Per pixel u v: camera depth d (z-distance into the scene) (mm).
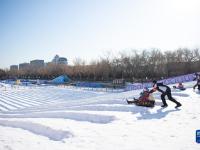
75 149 7660
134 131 9266
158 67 73562
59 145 8273
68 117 13672
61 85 70812
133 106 13992
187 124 9945
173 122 10359
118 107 14234
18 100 41750
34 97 46062
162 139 8148
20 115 17953
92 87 58344
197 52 77875
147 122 10586
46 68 118938
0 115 20125
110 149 7469
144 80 65875
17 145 8531
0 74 154875
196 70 69938
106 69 78000
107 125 10469
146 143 7820
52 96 46406
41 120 12609
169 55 78688
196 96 17719
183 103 14867
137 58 77562
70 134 9438
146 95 14258
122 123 10609
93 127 10289
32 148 8078
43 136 10039
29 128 11867
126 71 75562
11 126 13273
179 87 23422
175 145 7492
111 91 46000
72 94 47312
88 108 15570
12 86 76250
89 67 89438
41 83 84125
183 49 80000
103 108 14820
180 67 71688
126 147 7543
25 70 143875
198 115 11391
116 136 8766
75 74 92938
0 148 8234
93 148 7664
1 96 48938
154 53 79688
